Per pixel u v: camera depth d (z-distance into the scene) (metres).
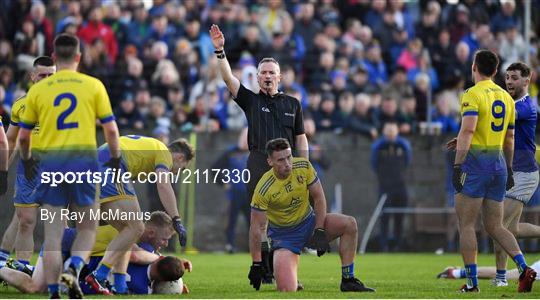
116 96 65.75
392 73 71.19
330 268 48.19
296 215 32.53
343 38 70.50
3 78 64.06
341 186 60.03
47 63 34.06
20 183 34.12
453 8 72.94
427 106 67.69
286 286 32.34
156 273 30.98
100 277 30.30
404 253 60.09
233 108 65.31
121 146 32.03
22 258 34.47
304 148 35.31
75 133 27.41
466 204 32.59
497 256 35.78
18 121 33.56
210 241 57.34
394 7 72.94
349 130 64.12
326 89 66.19
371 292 32.09
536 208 52.03
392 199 60.16
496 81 66.19
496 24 73.56
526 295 31.00
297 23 70.69
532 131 36.03
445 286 35.84
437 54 71.44
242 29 69.88
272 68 34.88
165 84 66.88
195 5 71.81
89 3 70.69
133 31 69.31
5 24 68.56
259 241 32.81
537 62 69.94
